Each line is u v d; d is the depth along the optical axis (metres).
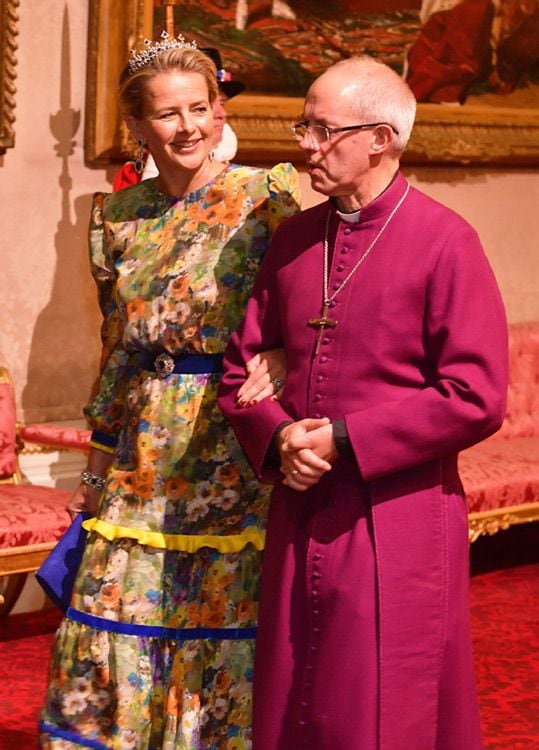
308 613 2.98
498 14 6.91
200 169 3.40
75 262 5.95
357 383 2.93
